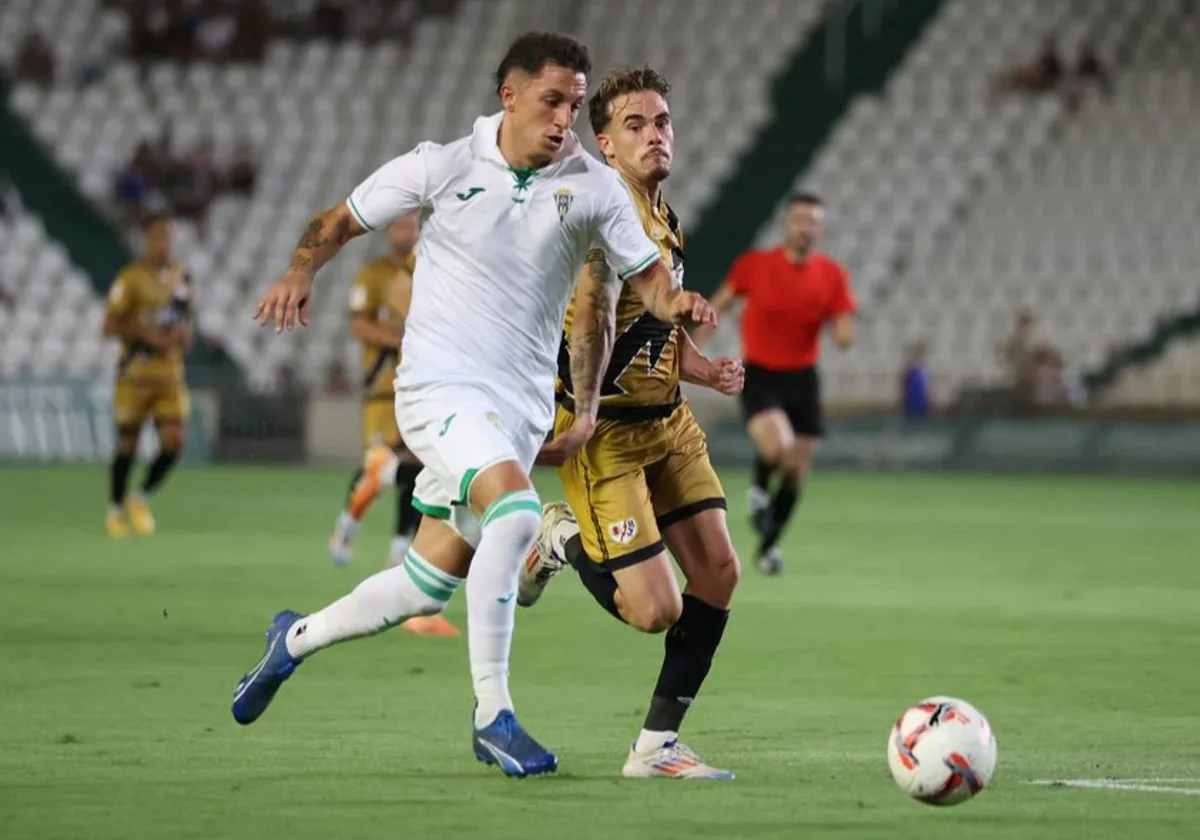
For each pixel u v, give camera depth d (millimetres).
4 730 25641
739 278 53812
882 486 93375
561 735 25906
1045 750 24516
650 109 23719
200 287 118000
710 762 23516
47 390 106375
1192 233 116500
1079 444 103750
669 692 22547
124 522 66938
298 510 74562
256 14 127312
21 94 125312
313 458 106875
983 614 42281
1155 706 28906
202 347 115562
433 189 22406
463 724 26500
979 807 20297
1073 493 89000
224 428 107375
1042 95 120750
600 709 28500
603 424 23125
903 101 121500
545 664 33844
